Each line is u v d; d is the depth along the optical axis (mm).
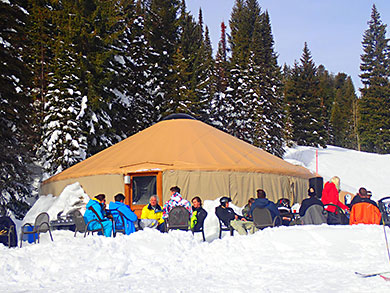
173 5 42844
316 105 63031
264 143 40031
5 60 19594
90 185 15086
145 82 36906
